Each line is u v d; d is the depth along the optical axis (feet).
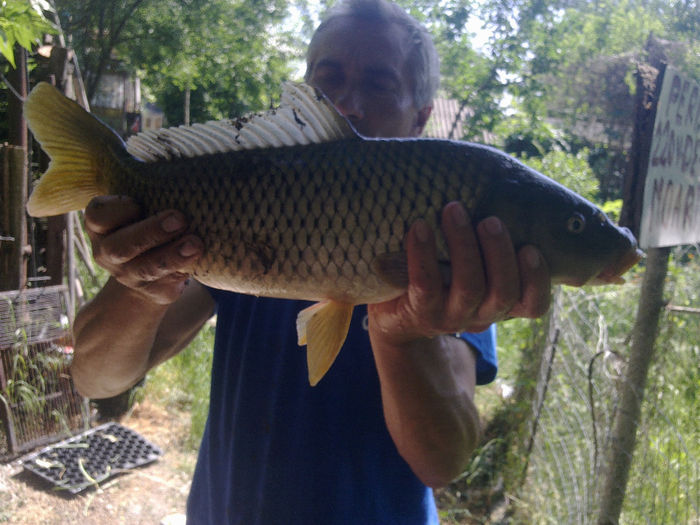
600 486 2.89
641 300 2.57
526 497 4.04
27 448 4.27
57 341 4.55
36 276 4.78
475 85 10.44
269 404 1.79
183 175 1.61
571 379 3.53
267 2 13.01
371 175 1.47
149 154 1.70
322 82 2.08
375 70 2.02
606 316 4.91
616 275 1.56
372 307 1.56
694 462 3.09
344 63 2.04
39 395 4.35
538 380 4.14
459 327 1.42
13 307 4.17
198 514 2.01
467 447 1.71
